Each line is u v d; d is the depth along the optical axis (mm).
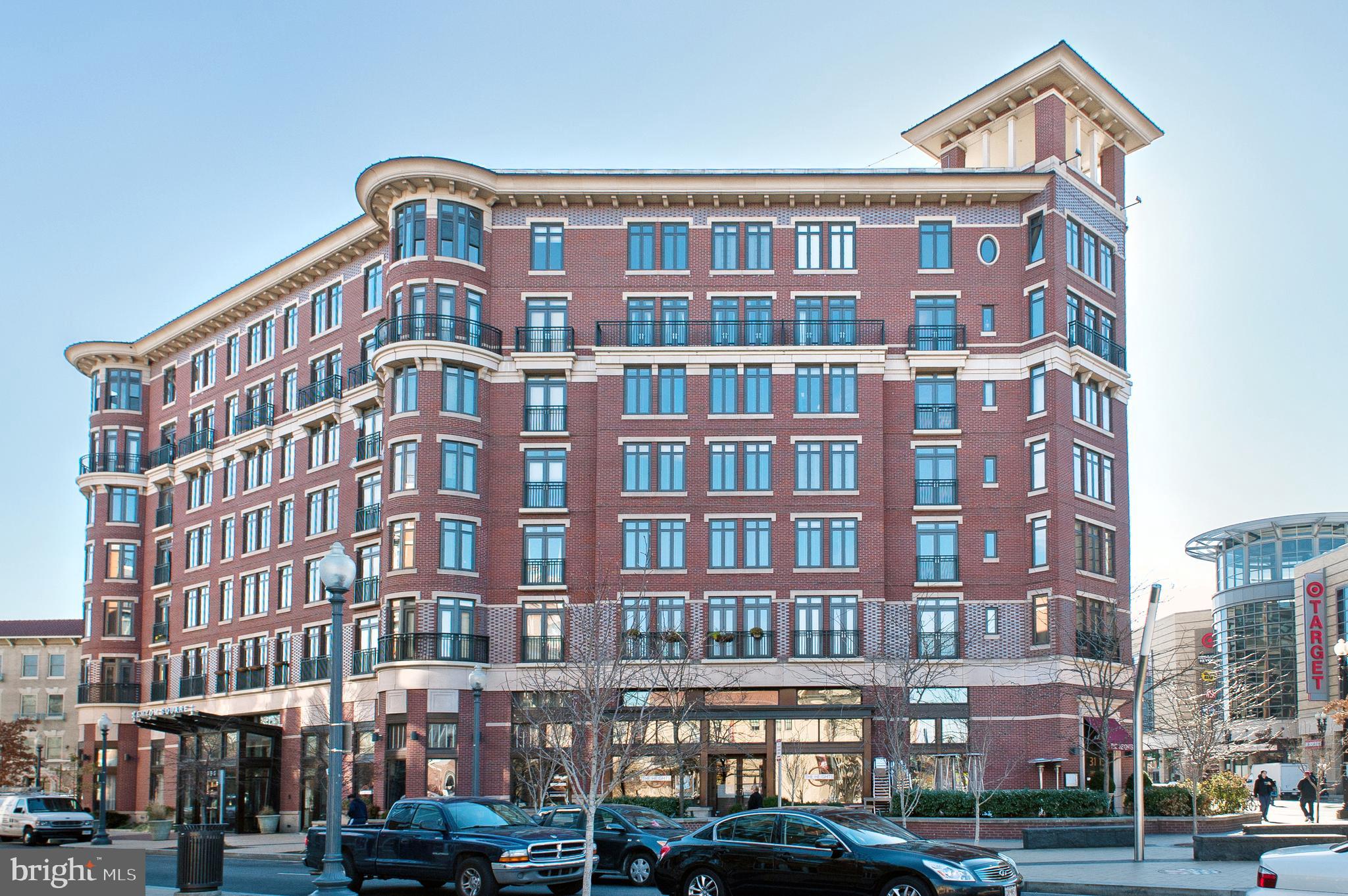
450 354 53188
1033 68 54875
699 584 52469
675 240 55594
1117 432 56094
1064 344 53188
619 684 43875
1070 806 44344
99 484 72875
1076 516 52656
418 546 52031
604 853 28125
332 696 20406
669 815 47000
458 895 24375
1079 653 51062
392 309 54594
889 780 49031
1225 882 25250
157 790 68688
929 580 52594
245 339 67438
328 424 60625
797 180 54625
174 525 70625
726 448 53625
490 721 51688
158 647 70438
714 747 50750
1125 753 53250
